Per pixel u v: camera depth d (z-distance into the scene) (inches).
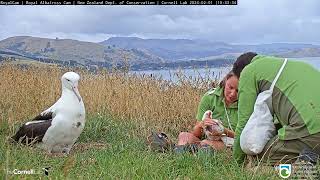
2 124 168.4
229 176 98.7
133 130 175.5
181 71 205.2
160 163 106.7
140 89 200.5
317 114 101.9
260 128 106.3
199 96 193.3
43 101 194.4
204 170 104.0
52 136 137.3
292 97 104.0
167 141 134.5
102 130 175.6
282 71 106.7
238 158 111.5
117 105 195.8
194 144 128.2
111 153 122.5
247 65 111.9
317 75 107.0
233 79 126.3
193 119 189.8
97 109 197.3
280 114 105.8
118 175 96.1
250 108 108.5
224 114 134.5
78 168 102.9
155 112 190.9
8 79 207.8
